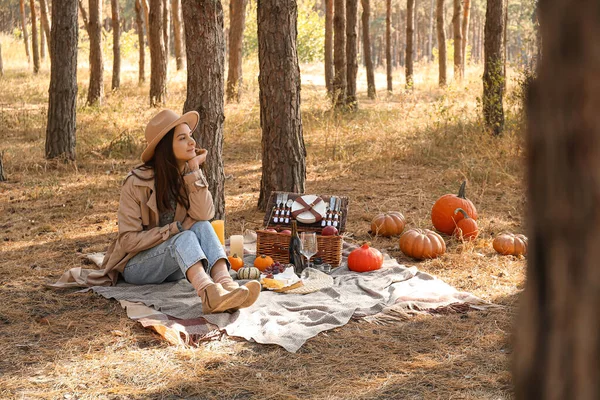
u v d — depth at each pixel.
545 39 0.82
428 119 13.96
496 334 4.29
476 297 4.98
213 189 6.68
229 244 6.42
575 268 0.82
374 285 5.26
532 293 0.89
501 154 10.10
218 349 4.09
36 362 3.86
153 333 4.32
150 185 4.91
